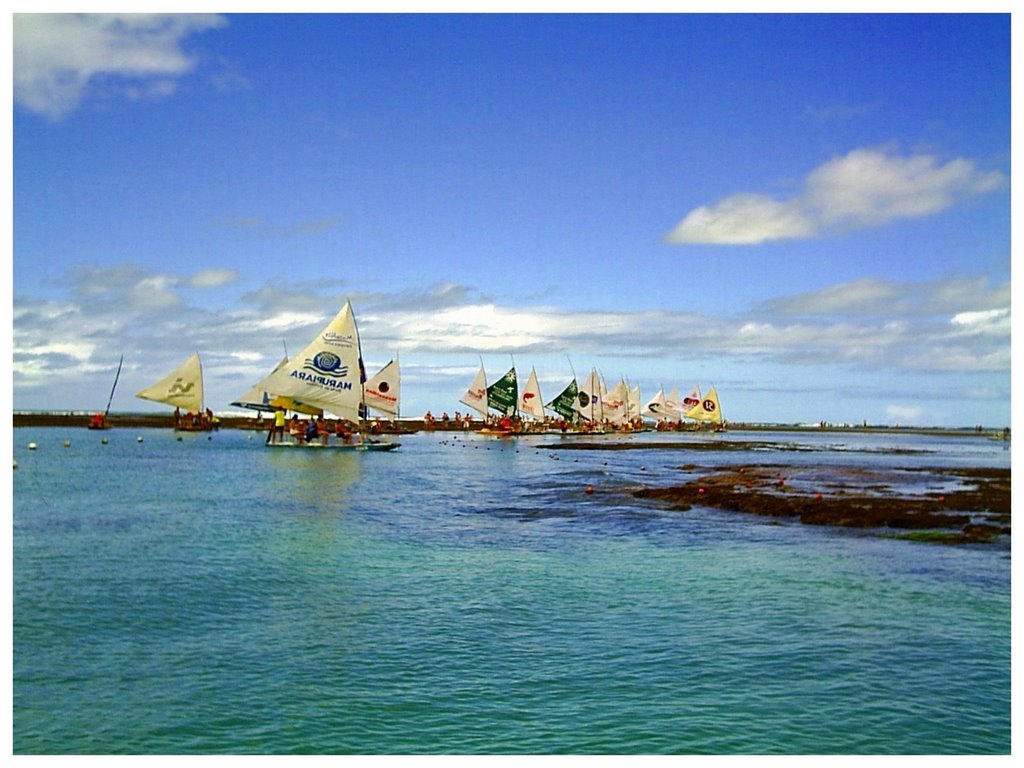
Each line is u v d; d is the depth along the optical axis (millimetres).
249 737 13508
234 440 102000
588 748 13172
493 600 21594
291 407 82875
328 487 50188
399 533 32219
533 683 15695
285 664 16625
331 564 26047
